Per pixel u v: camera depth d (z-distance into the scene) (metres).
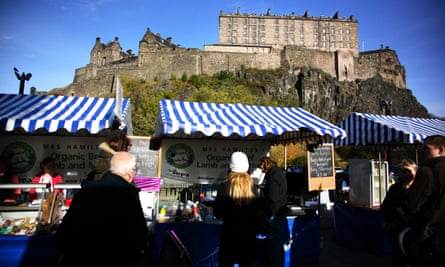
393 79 73.38
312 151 5.68
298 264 4.33
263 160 3.84
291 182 5.92
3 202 3.92
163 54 54.44
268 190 3.56
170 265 2.24
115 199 2.08
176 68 54.06
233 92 47.50
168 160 5.39
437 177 2.28
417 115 67.12
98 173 2.77
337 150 23.02
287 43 76.06
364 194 5.43
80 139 5.16
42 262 3.34
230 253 2.78
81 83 54.16
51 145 5.07
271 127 4.36
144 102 41.16
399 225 2.66
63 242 2.03
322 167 5.85
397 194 3.20
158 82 51.75
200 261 3.96
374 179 5.32
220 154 5.65
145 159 5.00
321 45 76.69
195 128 4.11
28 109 4.44
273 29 76.31
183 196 4.95
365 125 6.77
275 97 54.44
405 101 68.44
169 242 2.33
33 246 3.34
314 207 4.85
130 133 6.59
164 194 5.27
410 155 12.22
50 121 3.86
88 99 5.52
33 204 3.98
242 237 2.77
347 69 65.62
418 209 2.34
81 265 1.99
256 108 5.89
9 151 4.91
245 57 59.06
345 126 7.44
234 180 2.91
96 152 5.18
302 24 77.06
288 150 23.03
